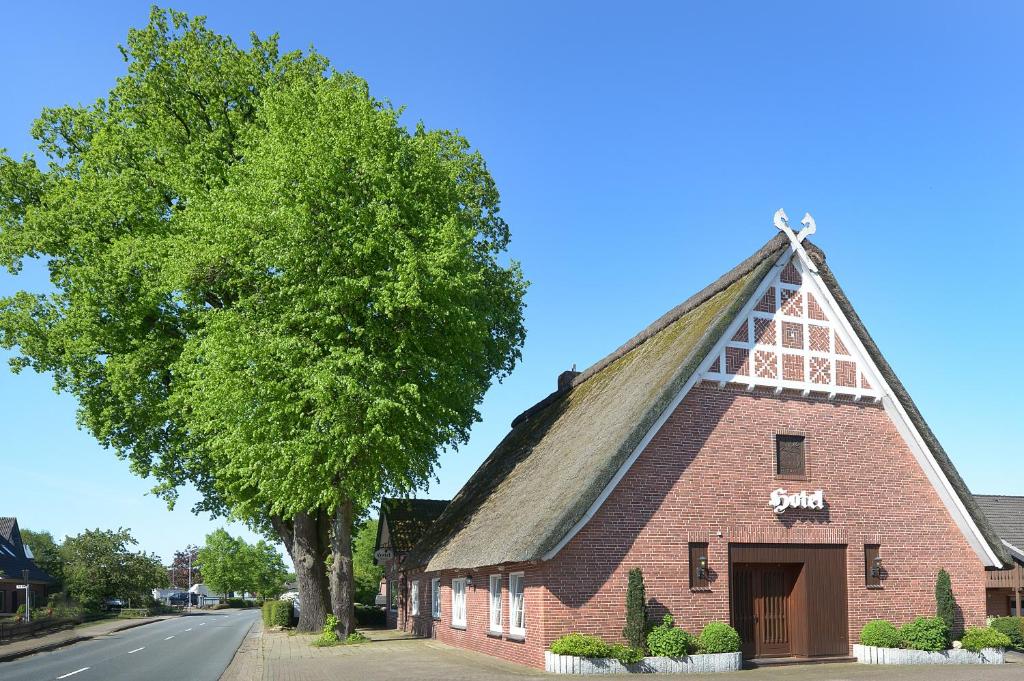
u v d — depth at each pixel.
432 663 22.06
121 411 33.28
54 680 21.61
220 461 31.92
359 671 20.58
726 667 19.77
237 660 26.64
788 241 22.98
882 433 23.39
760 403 22.22
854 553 22.45
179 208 32.94
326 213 26.28
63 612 58.91
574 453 23.89
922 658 21.59
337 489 27.36
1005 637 22.31
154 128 32.44
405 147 28.08
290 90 30.19
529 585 20.70
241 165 29.06
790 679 17.92
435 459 32.47
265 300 27.36
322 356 26.81
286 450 25.73
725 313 21.92
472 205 36.50
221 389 25.91
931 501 23.52
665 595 20.44
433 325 27.59
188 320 31.67
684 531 20.88
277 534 40.00
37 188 33.72
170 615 80.56
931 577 23.06
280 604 43.03
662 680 18.05
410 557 36.00
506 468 31.55
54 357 32.16
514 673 19.12
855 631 22.11
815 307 23.14
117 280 30.59
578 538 20.03
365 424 26.11
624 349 29.55
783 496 21.64
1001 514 39.41
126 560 81.38
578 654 18.92
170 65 33.62
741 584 21.92
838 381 23.02
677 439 21.25
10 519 82.69
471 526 28.14
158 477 33.94
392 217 26.23
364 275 26.52
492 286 36.06
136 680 21.03
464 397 29.36
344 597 29.91
